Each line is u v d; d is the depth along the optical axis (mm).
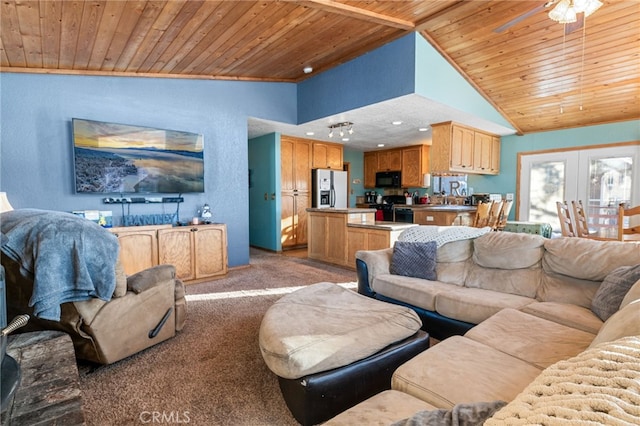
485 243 2791
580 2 2322
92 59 3516
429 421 940
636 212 3129
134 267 3729
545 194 5949
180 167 4367
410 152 7711
